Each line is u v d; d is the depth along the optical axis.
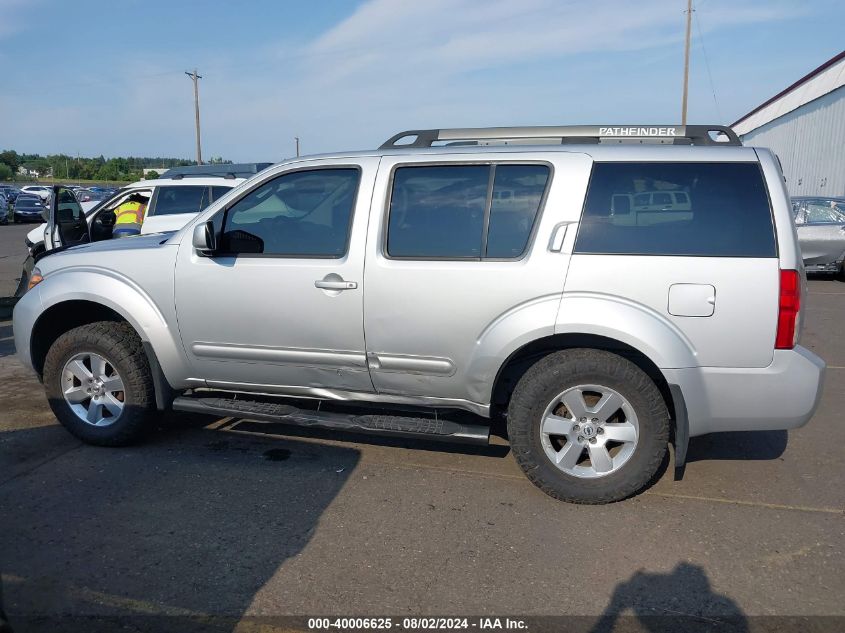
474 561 3.33
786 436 5.01
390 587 3.11
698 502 3.95
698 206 3.67
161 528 3.64
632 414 3.78
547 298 3.75
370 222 4.04
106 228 9.62
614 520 3.74
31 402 5.72
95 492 4.06
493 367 3.87
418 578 3.19
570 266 3.72
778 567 3.28
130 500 3.96
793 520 3.74
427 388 4.07
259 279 4.21
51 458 4.57
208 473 4.34
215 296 4.30
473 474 4.35
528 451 3.89
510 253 3.85
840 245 12.93
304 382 4.32
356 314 4.04
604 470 3.85
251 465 4.47
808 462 4.54
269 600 3.02
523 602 3.00
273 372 4.34
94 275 4.56
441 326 3.91
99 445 4.75
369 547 3.46
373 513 3.82
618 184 3.76
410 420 4.16
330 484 4.20
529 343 3.90
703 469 4.41
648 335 3.62
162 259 4.44
